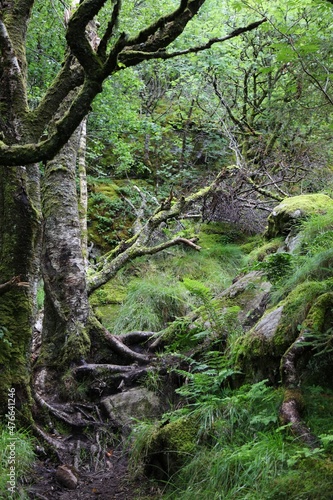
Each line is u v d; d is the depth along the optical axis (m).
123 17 8.67
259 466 2.86
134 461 3.82
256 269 4.60
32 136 4.15
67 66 4.30
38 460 3.95
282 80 9.40
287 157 9.12
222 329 4.72
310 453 2.67
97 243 9.74
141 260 8.02
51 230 5.44
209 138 12.57
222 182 8.56
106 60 2.53
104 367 5.00
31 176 4.31
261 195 9.48
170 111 13.48
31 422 4.12
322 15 6.10
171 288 7.01
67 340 5.20
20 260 4.13
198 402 3.77
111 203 10.50
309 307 3.62
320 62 4.77
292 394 3.19
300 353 3.35
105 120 9.77
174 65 10.89
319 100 6.04
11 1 4.47
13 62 4.15
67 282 5.36
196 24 10.16
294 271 4.38
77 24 2.40
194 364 4.63
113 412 4.59
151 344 5.59
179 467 3.39
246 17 9.74
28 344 4.22
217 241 8.71
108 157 12.33
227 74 10.55
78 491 3.64
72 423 4.39
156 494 3.41
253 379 3.80
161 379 4.86
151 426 3.97
